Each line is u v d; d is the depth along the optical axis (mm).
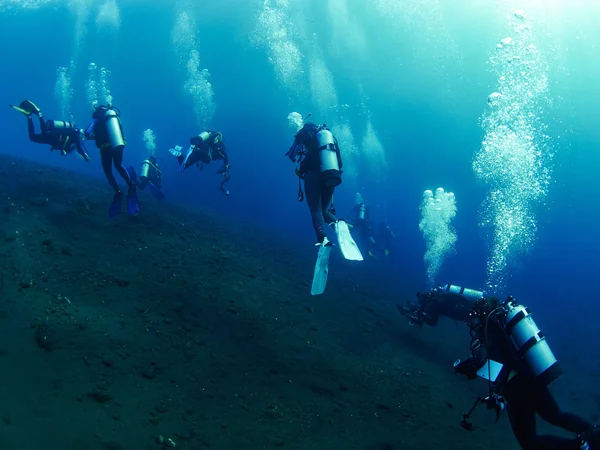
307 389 4891
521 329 3182
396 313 8562
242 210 21938
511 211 18875
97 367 3982
